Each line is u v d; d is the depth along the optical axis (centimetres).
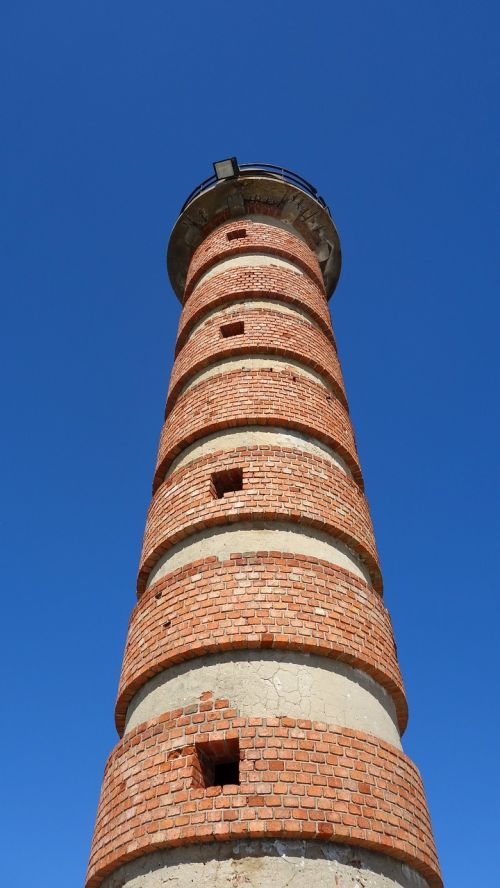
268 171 1961
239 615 838
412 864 721
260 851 639
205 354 1330
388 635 955
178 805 681
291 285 1533
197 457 1134
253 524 976
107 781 805
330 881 630
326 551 985
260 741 709
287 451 1074
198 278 1686
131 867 691
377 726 823
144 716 832
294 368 1312
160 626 889
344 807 678
